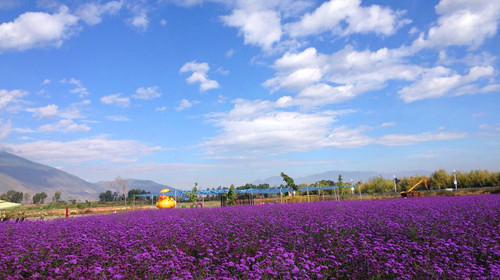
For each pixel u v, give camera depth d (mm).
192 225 14500
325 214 17266
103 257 8945
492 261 8477
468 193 43406
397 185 57750
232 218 16594
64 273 7816
